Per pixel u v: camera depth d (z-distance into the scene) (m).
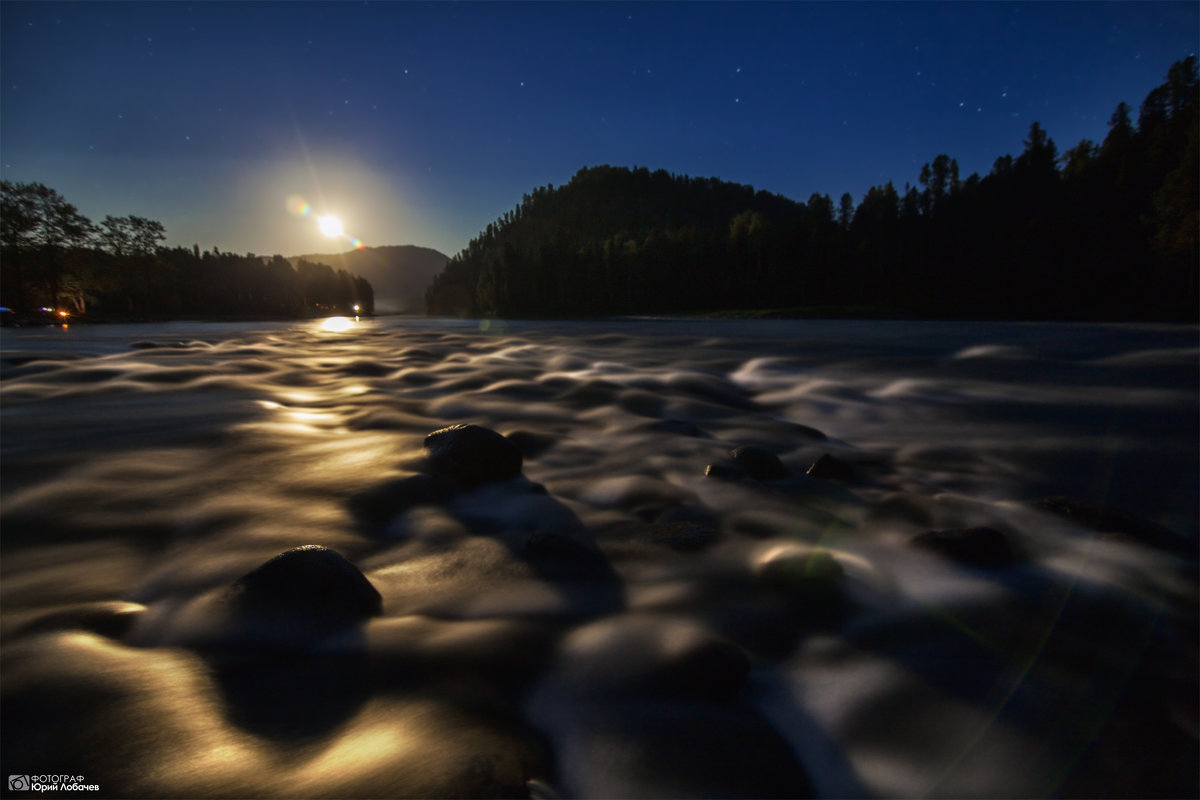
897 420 6.04
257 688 1.45
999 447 4.76
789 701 1.54
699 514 2.94
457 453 3.31
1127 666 1.72
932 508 3.07
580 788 1.18
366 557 2.32
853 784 1.29
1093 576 2.30
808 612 1.99
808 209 106.88
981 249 82.00
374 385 7.52
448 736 1.27
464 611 1.91
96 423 4.81
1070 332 23.61
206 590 1.97
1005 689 1.61
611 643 1.71
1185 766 1.33
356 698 1.42
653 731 1.35
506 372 9.05
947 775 1.31
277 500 2.89
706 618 1.94
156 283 90.00
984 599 2.11
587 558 2.30
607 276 104.12
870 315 62.66
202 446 4.03
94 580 2.04
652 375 8.74
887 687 1.61
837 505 3.15
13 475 3.26
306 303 164.50
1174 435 5.20
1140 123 89.25
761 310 71.69
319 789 1.09
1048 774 1.31
